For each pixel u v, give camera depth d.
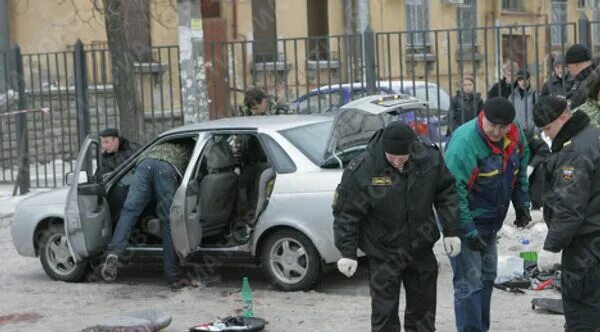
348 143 11.27
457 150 8.21
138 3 24.48
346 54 17.55
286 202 11.12
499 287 11.09
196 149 11.66
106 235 12.19
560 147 7.45
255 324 9.74
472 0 34.81
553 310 9.95
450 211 8.04
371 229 8.05
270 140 11.50
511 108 8.04
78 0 27.22
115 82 19.56
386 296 8.07
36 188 21.53
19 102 21.09
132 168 12.25
